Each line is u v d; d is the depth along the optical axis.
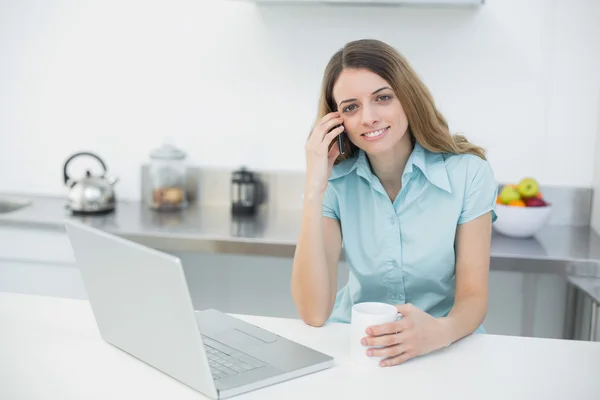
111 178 2.98
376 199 1.75
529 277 2.82
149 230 2.61
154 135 3.12
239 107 3.03
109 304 1.30
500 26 2.80
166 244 2.56
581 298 2.70
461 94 2.86
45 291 2.79
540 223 2.60
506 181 2.89
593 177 2.83
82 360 1.29
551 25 2.77
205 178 3.09
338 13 2.88
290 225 2.75
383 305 1.37
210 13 2.99
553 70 2.80
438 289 1.77
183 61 3.04
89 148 3.17
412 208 1.73
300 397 1.15
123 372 1.24
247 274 3.03
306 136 3.00
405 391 1.17
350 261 1.83
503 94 2.84
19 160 3.23
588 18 2.75
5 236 2.78
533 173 2.87
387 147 1.62
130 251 1.16
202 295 3.07
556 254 2.39
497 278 2.85
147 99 3.10
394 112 1.60
